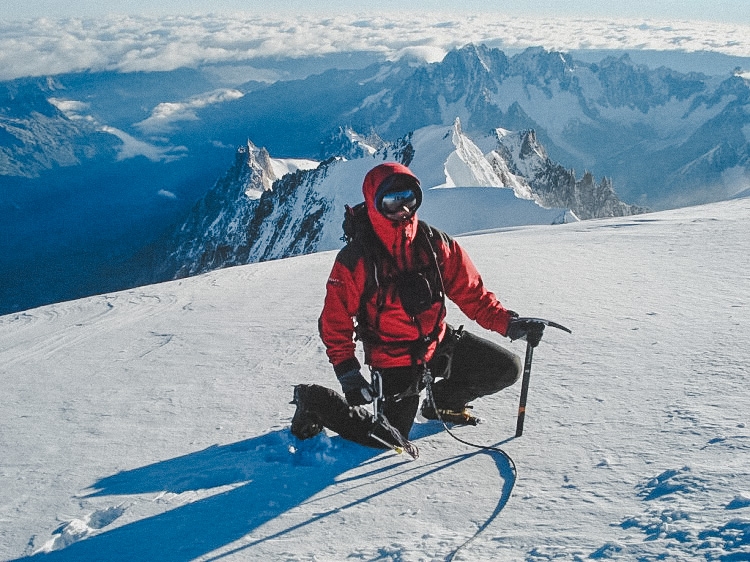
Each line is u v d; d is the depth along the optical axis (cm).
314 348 643
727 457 287
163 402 515
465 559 242
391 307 361
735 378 404
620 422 365
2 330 1089
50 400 564
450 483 324
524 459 340
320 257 1683
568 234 1611
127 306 1139
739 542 207
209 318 889
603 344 533
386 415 379
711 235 1237
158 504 335
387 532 281
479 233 2480
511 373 393
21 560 297
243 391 522
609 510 261
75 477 384
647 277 853
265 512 314
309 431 394
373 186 342
